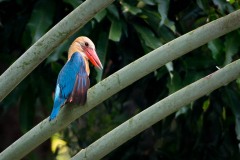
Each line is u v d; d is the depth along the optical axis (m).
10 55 13.37
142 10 12.15
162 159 14.65
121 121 15.23
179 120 13.99
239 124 12.18
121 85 8.45
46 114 16.66
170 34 12.16
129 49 12.59
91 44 10.68
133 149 14.75
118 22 11.57
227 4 11.88
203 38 8.10
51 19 11.79
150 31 11.91
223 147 14.24
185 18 13.01
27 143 8.80
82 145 15.32
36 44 8.22
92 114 15.59
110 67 13.41
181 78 12.52
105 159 15.15
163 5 11.50
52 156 16.98
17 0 12.61
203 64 12.23
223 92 12.62
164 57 8.21
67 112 8.78
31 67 8.30
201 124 13.57
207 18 12.68
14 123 17.56
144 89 13.23
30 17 12.27
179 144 14.41
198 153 14.30
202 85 8.27
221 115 13.49
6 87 8.37
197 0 12.08
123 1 11.82
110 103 14.38
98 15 11.36
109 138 8.70
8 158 8.87
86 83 9.34
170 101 8.39
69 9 12.52
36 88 13.21
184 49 8.18
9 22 13.03
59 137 15.64
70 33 8.17
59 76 9.31
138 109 15.29
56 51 11.61
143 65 8.27
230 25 8.04
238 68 8.17
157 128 13.70
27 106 13.27
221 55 11.66
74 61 9.53
